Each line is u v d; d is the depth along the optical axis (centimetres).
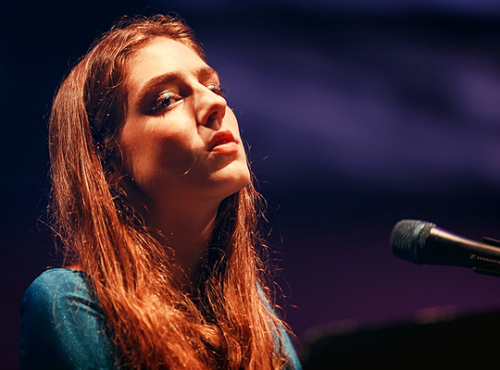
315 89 1029
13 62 710
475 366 164
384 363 158
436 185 1089
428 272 853
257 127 980
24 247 675
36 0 712
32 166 701
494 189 1117
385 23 1131
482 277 849
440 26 1185
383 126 1075
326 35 1066
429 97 1143
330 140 1026
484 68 1212
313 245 904
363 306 760
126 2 746
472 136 1152
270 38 995
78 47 727
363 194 1026
